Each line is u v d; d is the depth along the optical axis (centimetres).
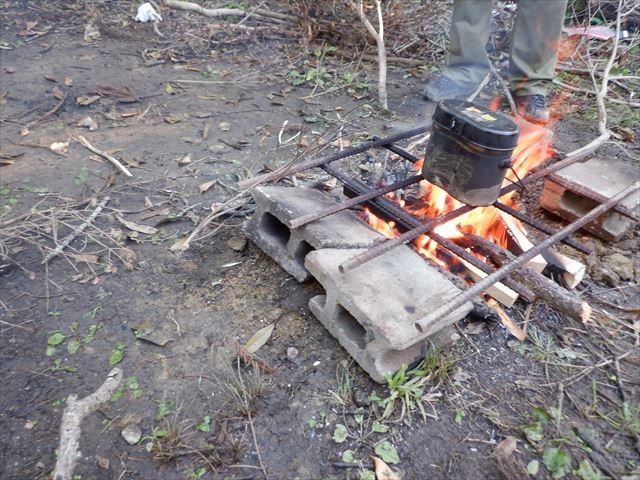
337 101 347
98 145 285
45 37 408
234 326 179
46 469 138
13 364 165
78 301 188
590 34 408
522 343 177
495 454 143
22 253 207
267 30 430
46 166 264
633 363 173
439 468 141
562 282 196
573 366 170
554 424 152
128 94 337
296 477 138
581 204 230
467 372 166
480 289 147
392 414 153
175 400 156
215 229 221
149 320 181
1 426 148
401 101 349
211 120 317
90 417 151
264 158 281
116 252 210
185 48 408
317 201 202
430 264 174
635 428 151
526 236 208
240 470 139
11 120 302
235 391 153
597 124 318
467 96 338
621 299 198
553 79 339
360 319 151
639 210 215
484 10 313
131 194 246
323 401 155
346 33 404
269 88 361
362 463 141
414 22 407
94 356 168
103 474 138
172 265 204
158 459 141
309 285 191
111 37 416
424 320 133
